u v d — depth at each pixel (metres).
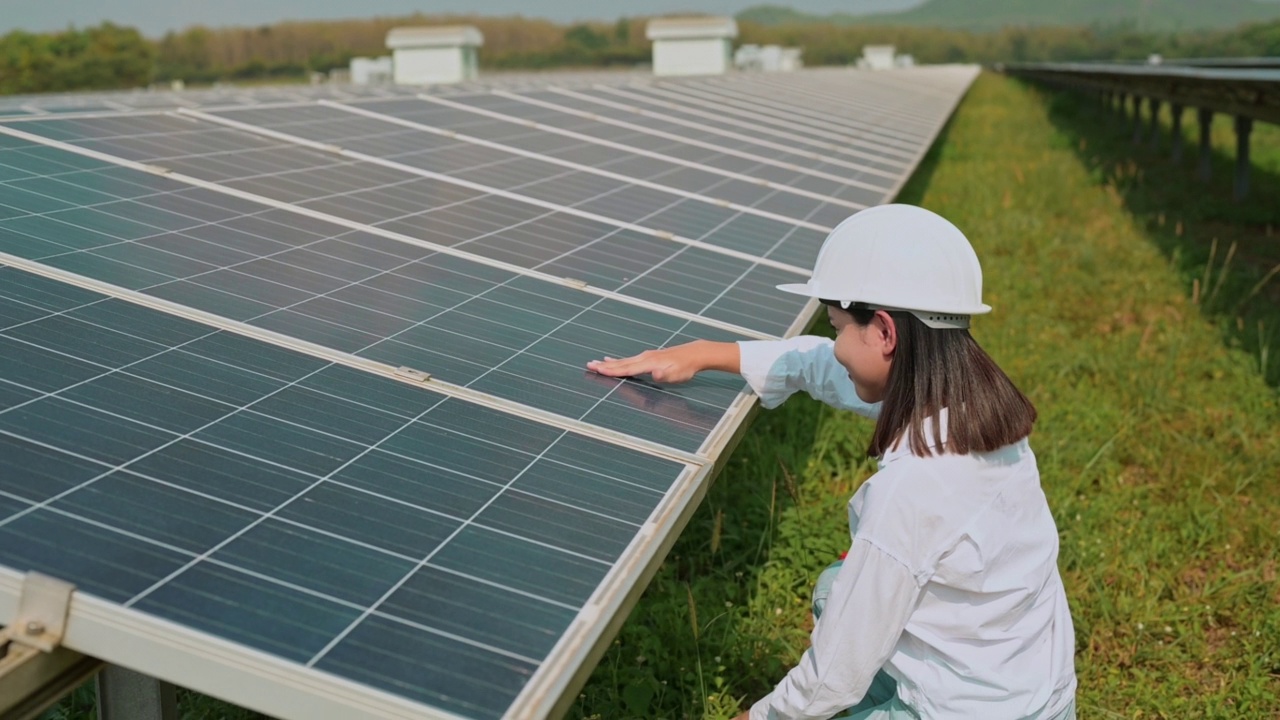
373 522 2.33
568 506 2.55
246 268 3.75
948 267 2.62
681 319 4.15
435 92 10.47
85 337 2.93
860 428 6.58
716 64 29.86
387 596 2.09
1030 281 10.18
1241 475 6.33
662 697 4.19
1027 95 35.03
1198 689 4.56
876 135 12.70
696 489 2.80
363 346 3.25
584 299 4.17
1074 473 6.42
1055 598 2.81
